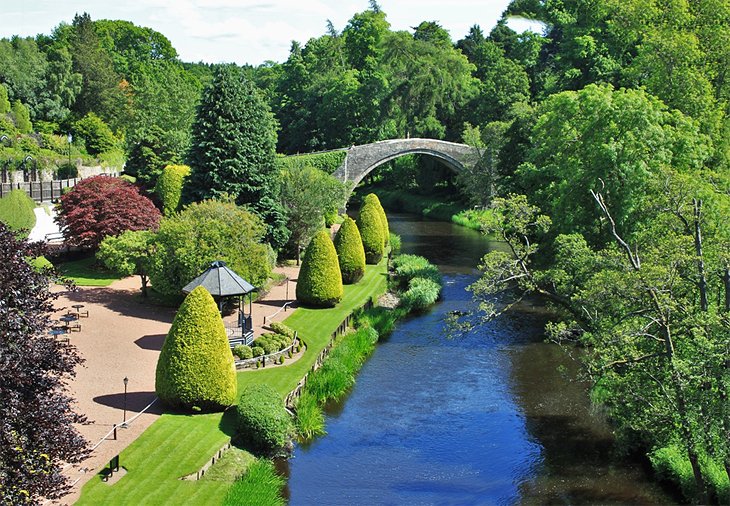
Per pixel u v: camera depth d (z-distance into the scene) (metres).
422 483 25.64
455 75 105.25
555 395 34.06
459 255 68.12
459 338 42.75
